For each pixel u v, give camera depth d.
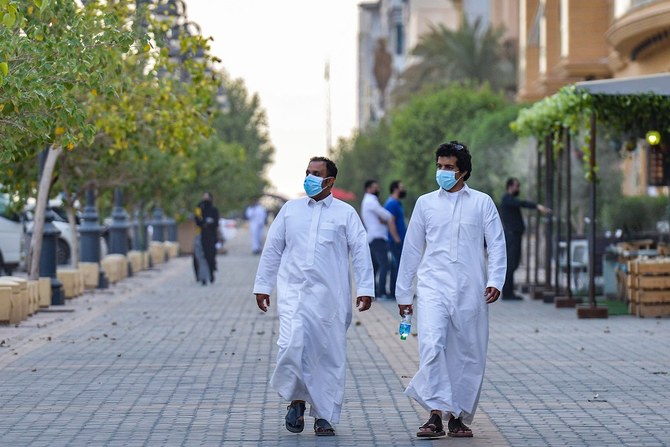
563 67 71.62
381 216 43.25
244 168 107.12
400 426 17.41
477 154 66.25
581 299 38.62
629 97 34.50
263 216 95.25
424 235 16.70
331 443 16.11
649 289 34.66
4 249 56.25
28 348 27.41
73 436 16.66
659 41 56.06
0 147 24.17
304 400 16.70
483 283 16.47
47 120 23.61
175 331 31.56
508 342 28.38
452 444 16.00
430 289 16.42
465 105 91.12
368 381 22.08
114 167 48.16
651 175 41.75
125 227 58.97
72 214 47.41
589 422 17.64
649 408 18.86
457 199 16.55
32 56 23.66
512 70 113.62
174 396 20.23
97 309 39.06
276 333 31.02
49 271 39.91
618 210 52.41
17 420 17.94
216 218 53.56
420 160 91.94
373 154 131.00
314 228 16.83
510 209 41.75
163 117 36.50
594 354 25.86
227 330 31.88
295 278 16.77
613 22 58.53
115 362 24.84
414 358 25.61
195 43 35.78
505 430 17.03
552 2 80.25
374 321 34.91
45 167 38.12
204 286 52.44
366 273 16.88
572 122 35.59
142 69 36.53
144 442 16.23
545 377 22.39
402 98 119.81
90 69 26.88
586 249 43.09
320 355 16.66
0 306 32.91
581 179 55.16
